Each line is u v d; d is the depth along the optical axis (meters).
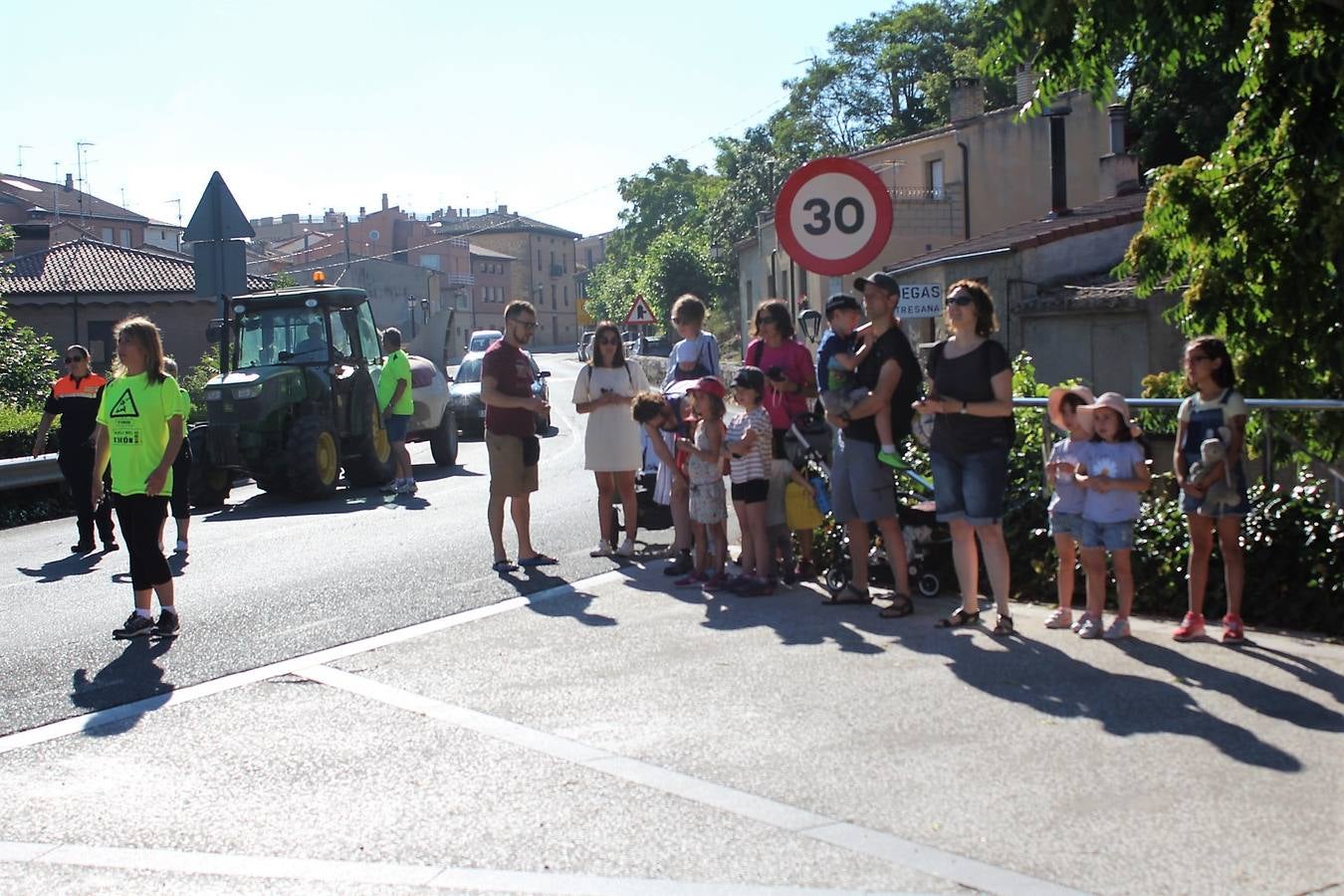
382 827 4.95
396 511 15.47
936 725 5.82
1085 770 5.17
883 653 7.12
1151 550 7.74
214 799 5.35
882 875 4.30
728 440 8.81
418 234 120.12
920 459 9.39
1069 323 24.84
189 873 4.59
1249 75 9.66
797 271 44.97
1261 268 10.14
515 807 5.09
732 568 9.76
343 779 5.53
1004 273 26.28
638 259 87.38
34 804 5.39
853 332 8.30
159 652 8.00
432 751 5.83
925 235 39.53
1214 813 4.67
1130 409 8.19
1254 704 5.86
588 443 10.67
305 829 4.97
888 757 5.45
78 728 6.46
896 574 8.05
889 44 66.25
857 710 6.11
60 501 17.52
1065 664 6.70
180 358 42.09
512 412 10.30
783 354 9.15
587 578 9.86
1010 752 5.42
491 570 10.38
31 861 4.77
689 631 7.91
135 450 8.36
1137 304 23.38
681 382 10.39
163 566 8.49
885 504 8.00
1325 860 4.25
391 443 17.84
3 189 91.38
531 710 6.39
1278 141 9.86
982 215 39.72
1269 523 7.31
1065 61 9.63
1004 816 4.75
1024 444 8.73
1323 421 7.43
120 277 42.56
